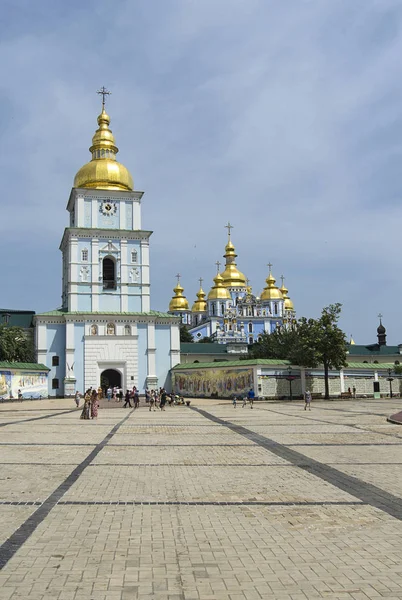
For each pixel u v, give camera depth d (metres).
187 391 79.38
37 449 22.12
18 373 68.69
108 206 82.38
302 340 72.06
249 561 9.11
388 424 33.34
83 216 81.44
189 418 40.38
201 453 21.08
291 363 72.62
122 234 81.75
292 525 11.16
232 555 9.40
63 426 33.31
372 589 7.97
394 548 9.73
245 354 110.81
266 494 13.87
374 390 80.25
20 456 20.12
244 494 13.88
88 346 77.94
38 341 77.62
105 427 32.62
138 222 82.88
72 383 76.62
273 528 10.95
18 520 11.40
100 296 80.19
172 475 16.38
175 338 82.31
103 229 80.88
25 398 70.31
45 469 17.30
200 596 7.74
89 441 25.05
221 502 13.04
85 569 8.73
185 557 9.30
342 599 7.63
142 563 9.00
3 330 76.00
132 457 20.00
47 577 8.41
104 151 86.56
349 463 18.55
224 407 56.03
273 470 17.22
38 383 73.94
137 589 7.97
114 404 63.69
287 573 8.59
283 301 173.38
